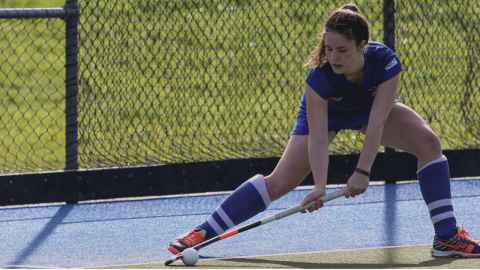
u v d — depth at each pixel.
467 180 23.12
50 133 29.45
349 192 16.27
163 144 23.70
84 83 22.95
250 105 26.03
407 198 21.73
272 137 24.83
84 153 22.86
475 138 25.23
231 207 17.12
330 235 19.05
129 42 24.25
